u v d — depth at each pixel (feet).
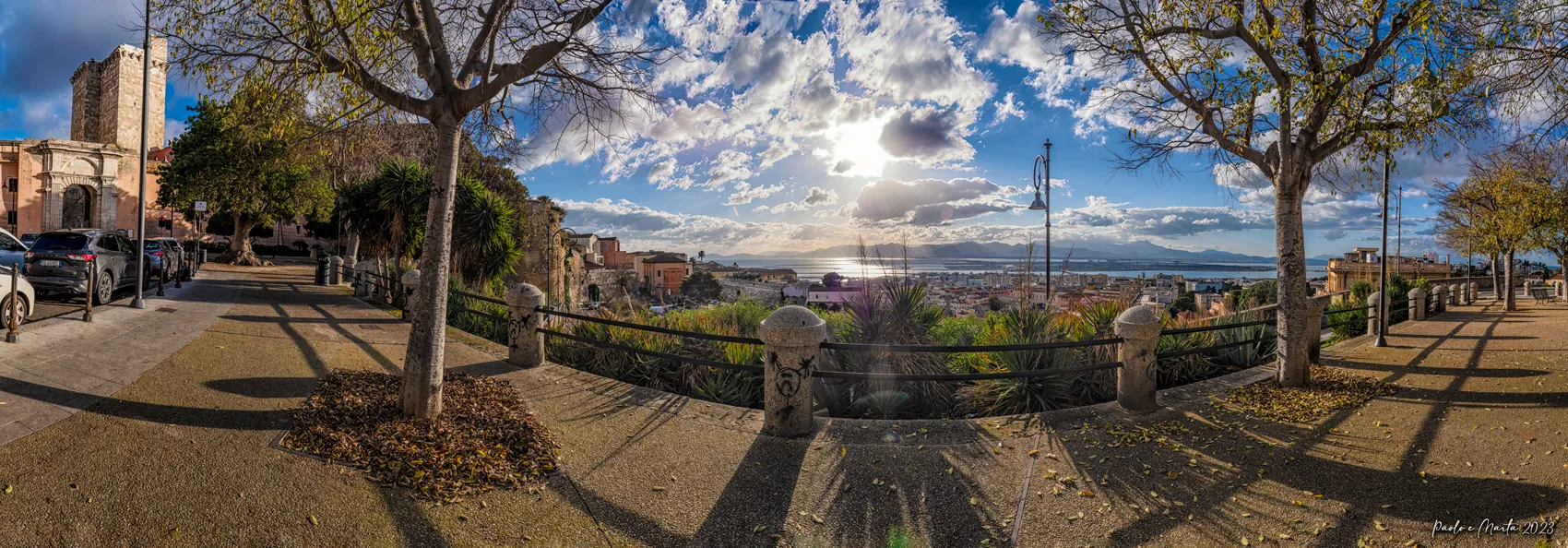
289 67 16.74
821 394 23.57
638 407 20.10
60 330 25.07
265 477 12.81
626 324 22.95
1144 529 12.62
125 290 45.68
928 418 23.03
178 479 12.39
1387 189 35.73
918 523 12.89
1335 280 125.59
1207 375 28.02
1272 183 25.40
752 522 12.80
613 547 11.64
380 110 18.40
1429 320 49.47
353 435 15.21
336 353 25.57
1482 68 22.49
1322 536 12.13
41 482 11.69
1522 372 25.71
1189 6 23.97
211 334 27.37
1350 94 23.29
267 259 122.83
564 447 16.17
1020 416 19.86
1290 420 19.54
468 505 12.60
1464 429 18.12
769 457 16.17
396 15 16.44
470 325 36.17
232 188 92.12
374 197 60.23
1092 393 23.95
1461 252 92.99
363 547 10.80
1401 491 13.91
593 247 200.23
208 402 17.17
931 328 27.09
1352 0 22.66
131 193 156.35
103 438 13.97
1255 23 22.53
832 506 13.55
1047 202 51.67
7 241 35.19
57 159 143.74
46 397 16.25
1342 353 32.40
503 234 58.70
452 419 16.85
